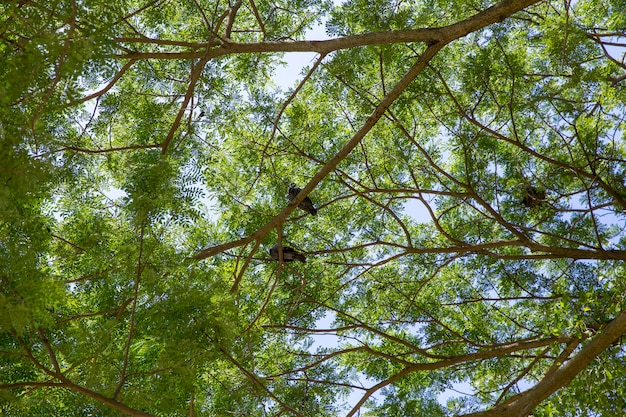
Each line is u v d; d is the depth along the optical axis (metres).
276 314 11.75
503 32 11.45
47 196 8.91
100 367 7.19
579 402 7.99
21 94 5.97
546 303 10.38
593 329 8.71
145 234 7.54
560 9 12.38
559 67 10.77
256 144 11.62
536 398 8.12
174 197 7.33
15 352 6.48
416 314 12.70
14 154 5.68
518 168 11.17
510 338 12.83
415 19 9.80
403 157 11.28
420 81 10.90
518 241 10.55
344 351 10.39
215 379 9.91
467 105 11.59
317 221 13.02
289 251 10.33
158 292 7.64
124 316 9.02
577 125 11.77
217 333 7.53
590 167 10.81
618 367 7.93
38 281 5.92
